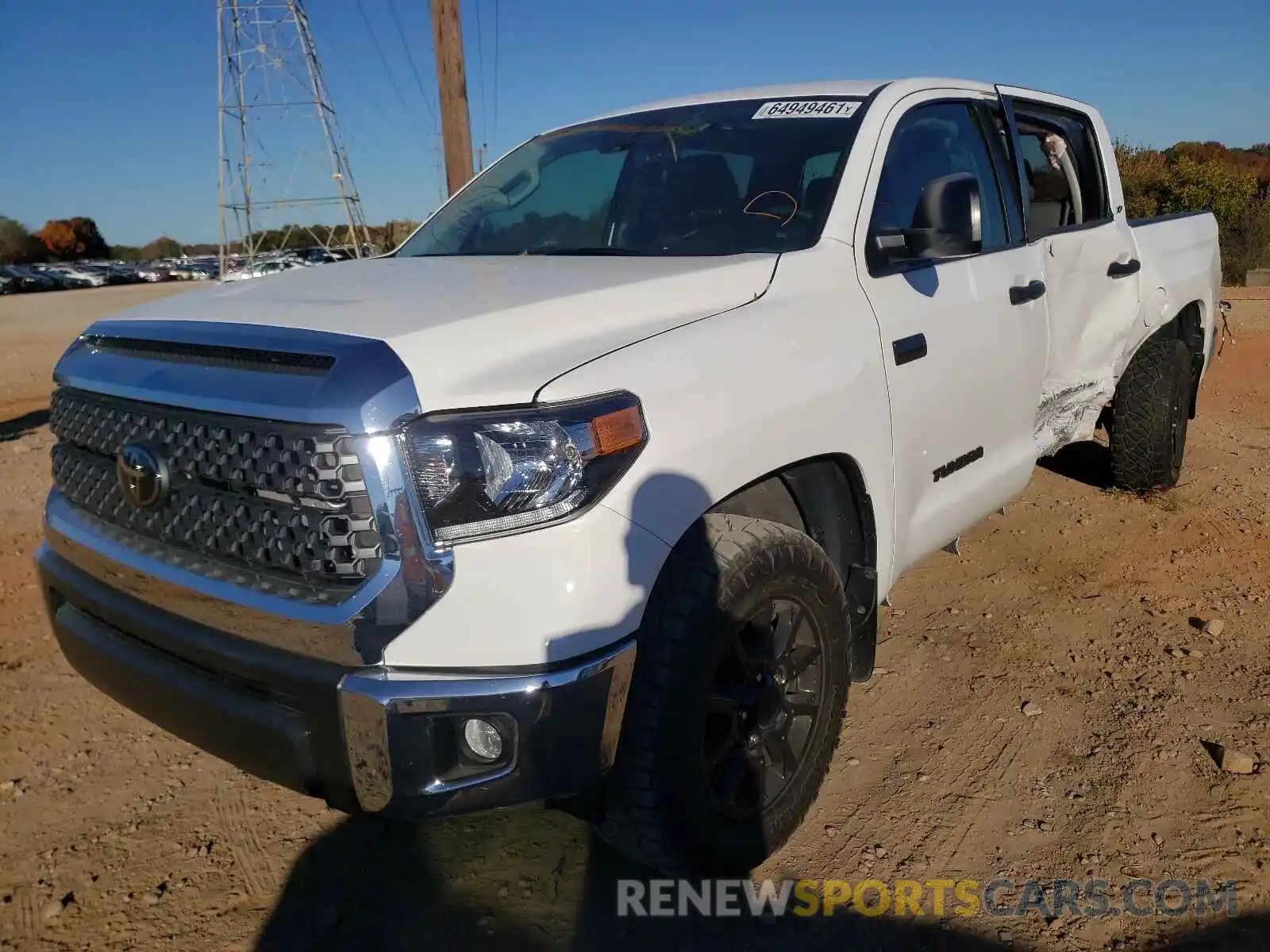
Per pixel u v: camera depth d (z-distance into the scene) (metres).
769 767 2.63
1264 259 20.16
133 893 2.64
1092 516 5.35
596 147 3.80
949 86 3.69
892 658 3.85
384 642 1.95
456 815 2.03
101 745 3.37
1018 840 2.79
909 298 3.09
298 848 2.82
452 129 8.16
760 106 3.58
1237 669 3.70
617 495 2.08
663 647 2.20
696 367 2.33
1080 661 3.80
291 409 1.98
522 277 2.71
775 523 2.54
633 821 2.30
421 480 1.94
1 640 4.16
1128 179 21.44
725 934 2.46
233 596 2.12
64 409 2.62
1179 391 5.35
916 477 3.15
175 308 2.59
